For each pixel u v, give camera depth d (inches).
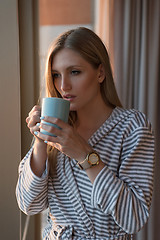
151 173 43.3
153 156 44.3
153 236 93.7
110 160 44.0
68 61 41.7
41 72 77.9
